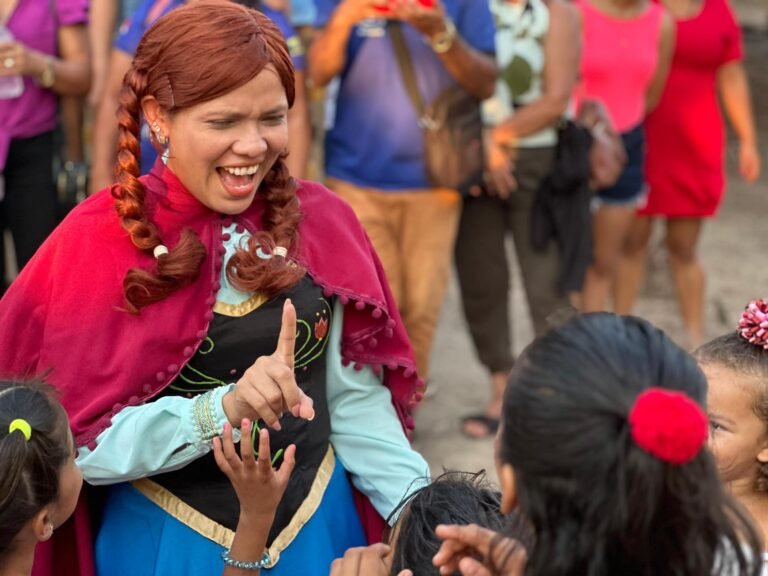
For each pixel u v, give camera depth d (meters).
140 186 2.44
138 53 2.44
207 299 2.46
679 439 1.66
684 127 5.94
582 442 1.72
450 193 4.75
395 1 4.43
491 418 5.45
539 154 5.07
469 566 1.89
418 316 4.87
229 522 2.53
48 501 2.23
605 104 5.62
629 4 5.63
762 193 9.43
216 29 2.35
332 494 2.68
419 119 4.61
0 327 2.48
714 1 5.95
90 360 2.44
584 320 1.83
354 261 2.64
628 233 5.96
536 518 1.77
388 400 2.76
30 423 2.19
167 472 2.53
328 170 4.83
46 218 4.91
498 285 5.33
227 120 2.37
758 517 2.58
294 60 4.58
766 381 2.54
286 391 2.25
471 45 4.65
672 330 6.75
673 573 1.75
